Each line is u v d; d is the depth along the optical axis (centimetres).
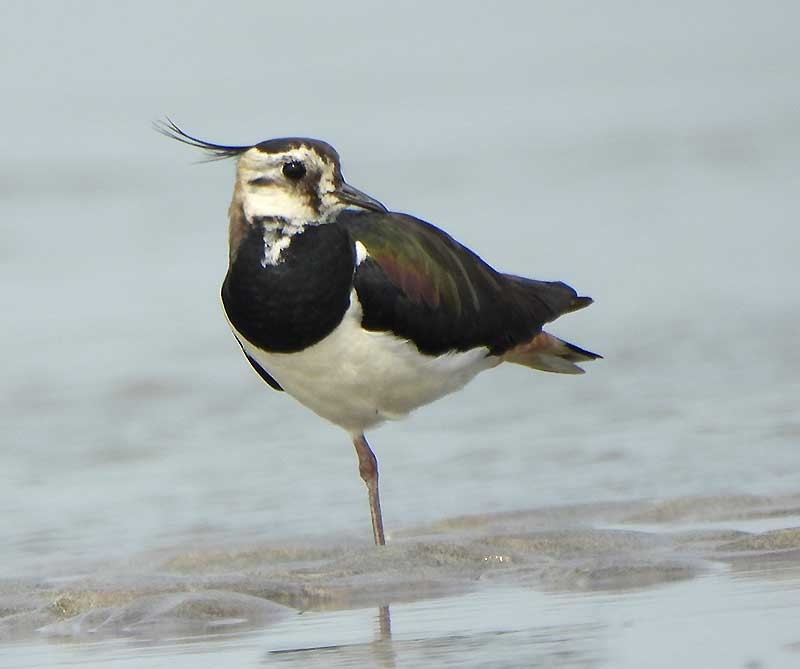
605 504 1184
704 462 1305
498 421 1512
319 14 4081
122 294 2134
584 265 2228
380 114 3456
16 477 1398
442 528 1166
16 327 1977
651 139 3192
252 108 3434
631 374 1664
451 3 4294
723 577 952
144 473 1399
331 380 1130
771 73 3878
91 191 2748
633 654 802
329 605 959
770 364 1662
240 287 1117
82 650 880
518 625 877
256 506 1277
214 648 869
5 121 3184
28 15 3722
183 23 3856
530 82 3778
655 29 4344
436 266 1141
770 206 2570
